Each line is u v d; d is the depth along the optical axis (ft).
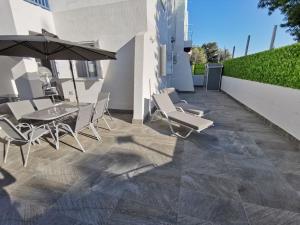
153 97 15.89
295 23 31.24
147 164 9.78
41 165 9.75
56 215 6.48
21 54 12.84
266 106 17.16
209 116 19.35
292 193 7.41
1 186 8.05
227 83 35.55
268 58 17.80
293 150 11.21
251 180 8.29
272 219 6.20
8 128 9.45
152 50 19.08
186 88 39.37
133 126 16.03
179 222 6.14
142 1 16.96
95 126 15.78
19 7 15.99
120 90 20.11
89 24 19.20
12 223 6.19
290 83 13.58
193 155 10.71
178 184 8.09
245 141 12.64
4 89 21.07
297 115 12.21
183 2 36.22
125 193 7.55
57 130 11.55
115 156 10.69
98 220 6.25
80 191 7.69
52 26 20.13
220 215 6.39
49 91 22.41
